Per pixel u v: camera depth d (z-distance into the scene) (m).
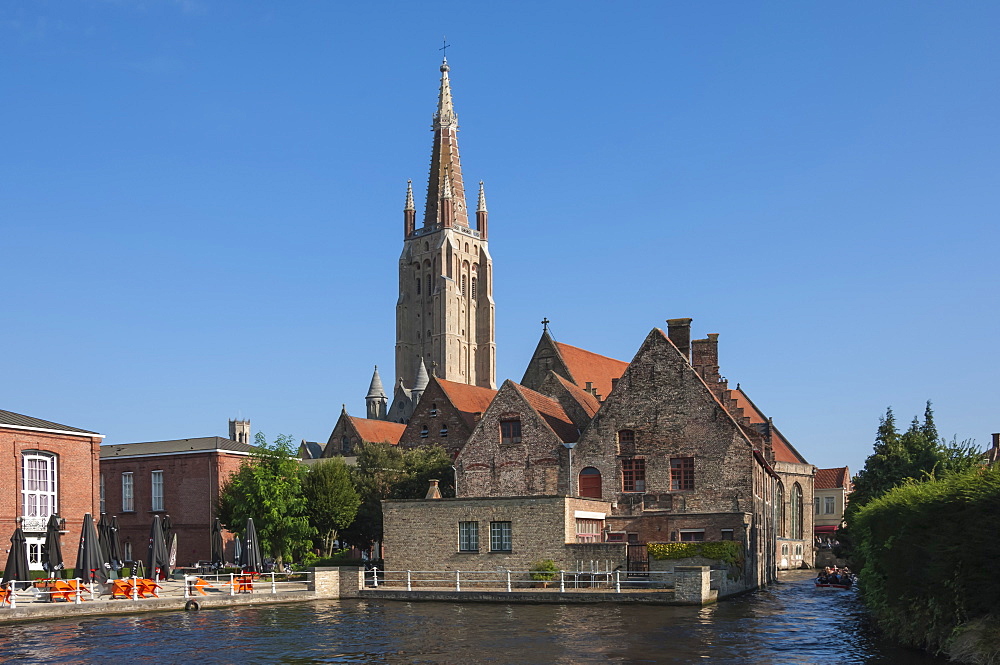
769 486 73.38
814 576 85.12
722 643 33.78
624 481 63.62
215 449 81.00
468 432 86.62
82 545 50.81
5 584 50.00
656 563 53.75
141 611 46.66
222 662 31.11
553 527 55.38
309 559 73.94
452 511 57.91
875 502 39.75
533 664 29.78
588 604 48.38
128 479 84.19
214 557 66.50
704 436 61.94
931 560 29.27
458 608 47.53
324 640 35.78
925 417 68.94
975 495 27.23
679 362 63.22
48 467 66.56
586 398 77.12
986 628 26.91
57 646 35.00
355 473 81.06
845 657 30.17
